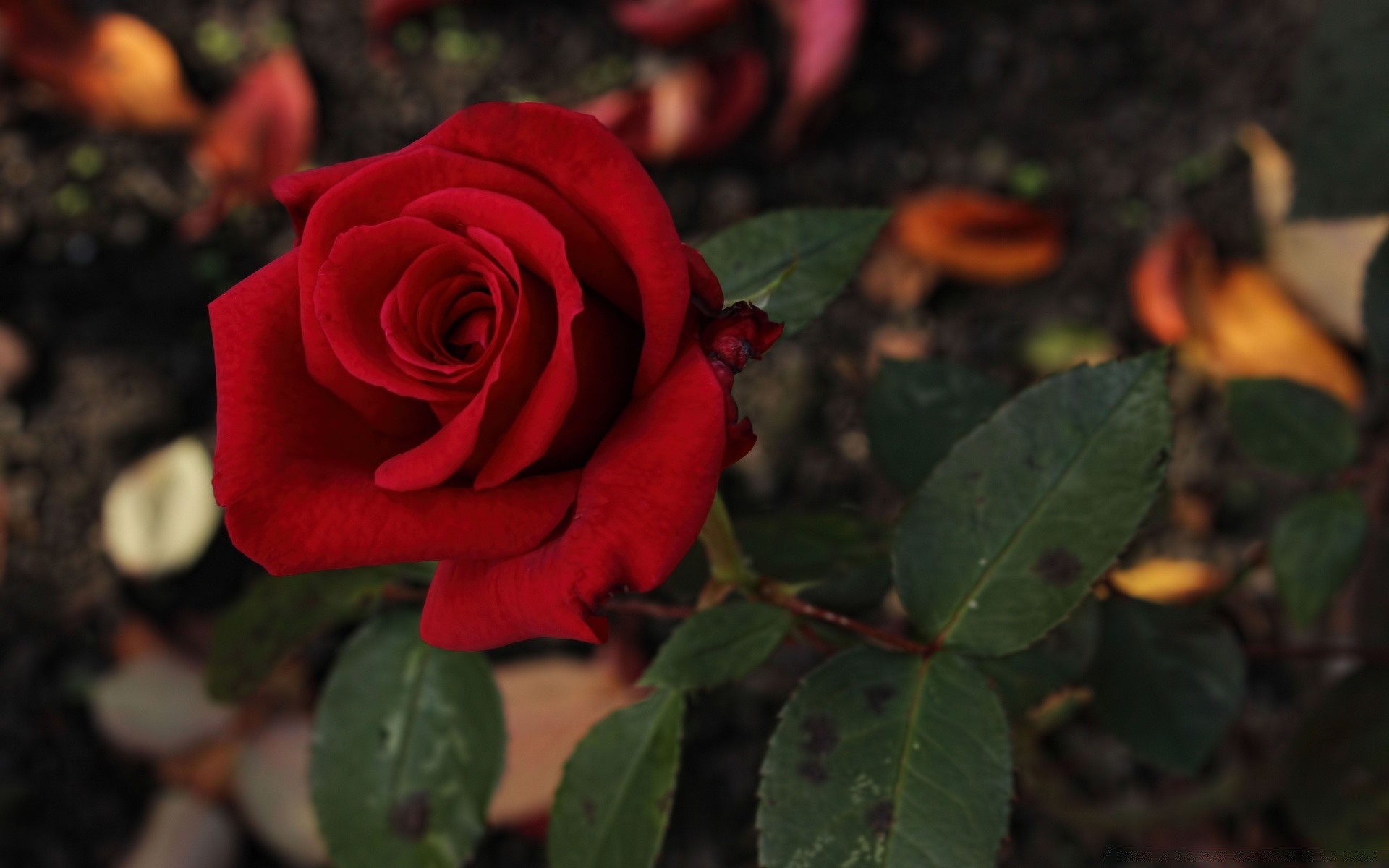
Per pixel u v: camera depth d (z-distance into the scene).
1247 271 0.68
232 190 0.75
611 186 0.35
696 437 0.35
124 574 0.68
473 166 0.36
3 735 0.65
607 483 0.35
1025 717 0.50
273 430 0.36
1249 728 0.60
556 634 0.35
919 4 0.79
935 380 0.49
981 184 0.75
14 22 0.72
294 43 0.79
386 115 0.77
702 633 0.42
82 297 0.74
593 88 0.78
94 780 0.64
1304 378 0.65
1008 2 0.78
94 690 0.63
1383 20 0.55
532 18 0.79
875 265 0.73
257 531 0.36
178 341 0.73
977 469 0.41
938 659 0.40
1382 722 0.51
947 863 0.39
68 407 0.71
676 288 0.35
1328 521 0.48
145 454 0.71
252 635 0.46
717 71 0.75
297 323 0.37
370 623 0.46
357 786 0.45
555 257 0.35
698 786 0.63
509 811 0.58
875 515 0.67
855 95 0.77
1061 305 0.71
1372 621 0.58
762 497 0.69
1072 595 0.40
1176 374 0.69
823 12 0.71
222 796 0.62
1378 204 0.56
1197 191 0.73
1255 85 0.74
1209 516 0.67
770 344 0.36
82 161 0.76
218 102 0.77
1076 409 0.41
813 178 0.75
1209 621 0.50
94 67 0.73
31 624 0.67
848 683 0.40
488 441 0.36
